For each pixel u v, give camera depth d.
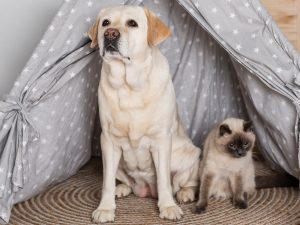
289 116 1.41
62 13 1.35
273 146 1.62
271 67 1.36
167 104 1.37
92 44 1.33
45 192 1.62
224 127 1.42
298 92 1.35
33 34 2.02
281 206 1.47
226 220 1.37
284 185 1.64
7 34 1.99
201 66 1.86
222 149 1.42
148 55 1.33
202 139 1.93
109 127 1.38
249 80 1.49
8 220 1.34
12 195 1.35
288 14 2.17
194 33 1.82
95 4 1.37
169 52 1.84
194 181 1.58
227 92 1.96
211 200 1.54
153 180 1.51
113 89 1.34
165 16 1.79
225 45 1.38
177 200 1.52
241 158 1.42
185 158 1.54
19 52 2.02
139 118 1.34
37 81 1.36
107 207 1.37
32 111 1.38
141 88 1.32
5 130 1.32
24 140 1.34
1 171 1.31
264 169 1.82
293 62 1.34
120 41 1.25
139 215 1.40
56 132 1.47
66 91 1.45
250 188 1.52
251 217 1.39
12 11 1.98
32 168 1.43
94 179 1.77
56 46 1.36
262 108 1.49
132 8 1.30
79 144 1.69
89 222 1.36
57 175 1.60
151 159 1.46
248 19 1.33
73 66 1.42
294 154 1.48
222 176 1.48
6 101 1.33
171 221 1.35
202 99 1.89
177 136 1.52
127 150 1.42
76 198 1.56
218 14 1.34
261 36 1.35
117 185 1.62
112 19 1.29
